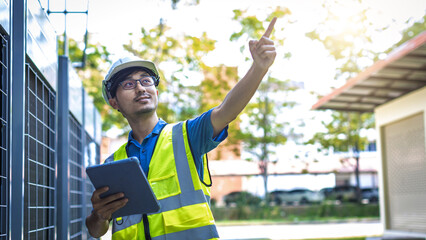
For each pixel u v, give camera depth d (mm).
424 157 13000
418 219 13320
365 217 29609
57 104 4832
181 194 2764
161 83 19906
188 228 2721
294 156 30719
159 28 17719
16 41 3168
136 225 2801
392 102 14078
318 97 29031
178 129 2885
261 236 16906
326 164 37438
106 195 2480
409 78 11914
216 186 39688
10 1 3076
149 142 2928
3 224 2912
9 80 3027
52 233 4344
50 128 4395
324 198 35406
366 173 37750
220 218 29016
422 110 12758
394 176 14492
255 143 29234
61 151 4977
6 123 2980
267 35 2498
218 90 22297
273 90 28766
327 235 16562
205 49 19188
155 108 2980
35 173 3707
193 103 22953
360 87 12742
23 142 3117
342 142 31125
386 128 14781
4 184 2936
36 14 3625
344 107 14883
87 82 19172
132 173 2395
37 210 3750
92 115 7902
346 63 24312
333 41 23109
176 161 2809
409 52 9930
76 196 5980
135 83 2939
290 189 36906
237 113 2627
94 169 2389
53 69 4375
